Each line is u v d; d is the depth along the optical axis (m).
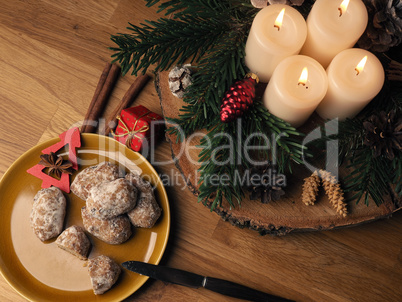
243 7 0.59
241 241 0.65
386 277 0.64
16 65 0.71
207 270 0.64
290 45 0.55
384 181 0.57
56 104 0.70
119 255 0.63
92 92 0.71
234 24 0.59
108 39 0.72
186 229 0.65
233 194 0.58
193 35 0.57
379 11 0.54
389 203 0.59
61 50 0.72
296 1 0.57
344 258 0.65
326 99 0.57
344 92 0.54
